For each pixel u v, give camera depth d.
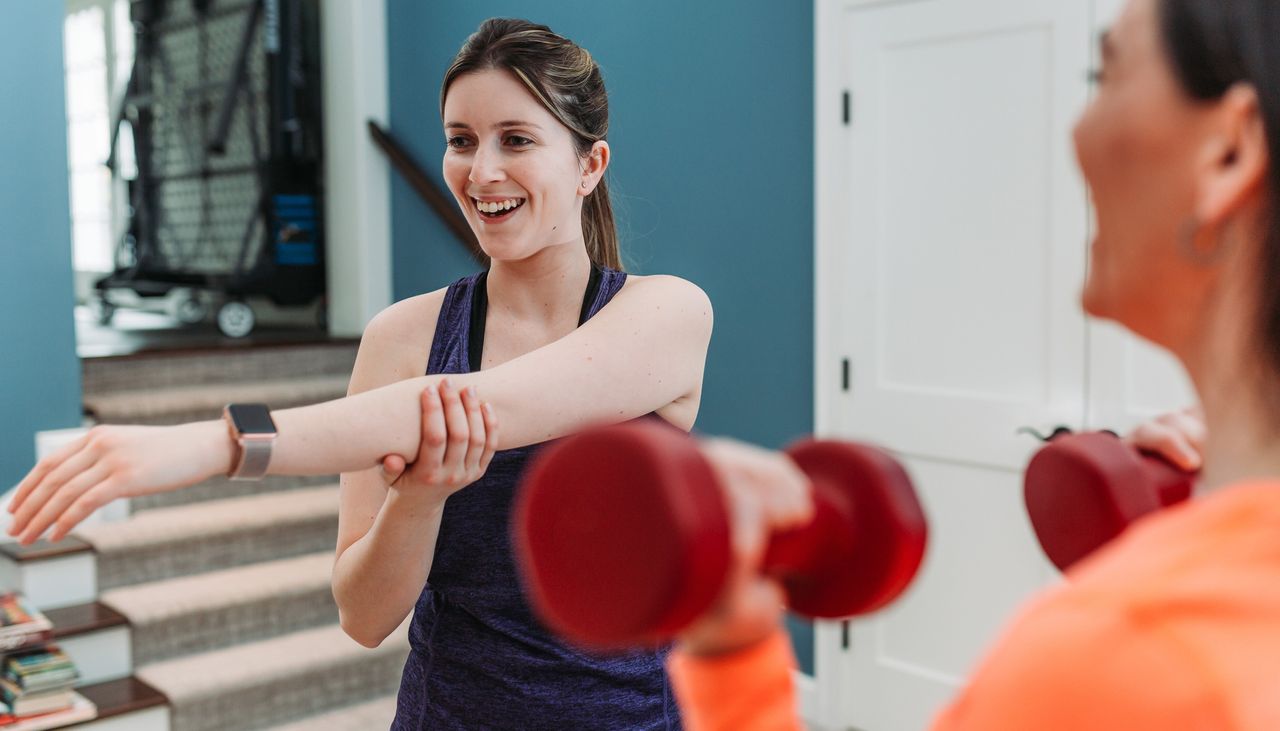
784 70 3.61
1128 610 0.34
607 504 0.36
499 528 1.27
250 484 4.20
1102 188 0.42
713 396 3.89
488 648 1.28
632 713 1.29
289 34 5.38
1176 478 0.59
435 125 5.04
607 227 1.55
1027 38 3.02
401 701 1.37
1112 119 0.41
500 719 1.28
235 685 3.35
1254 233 0.39
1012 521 3.14
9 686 3.02
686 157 3.92
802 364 3.63
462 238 4.78
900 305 3.35
